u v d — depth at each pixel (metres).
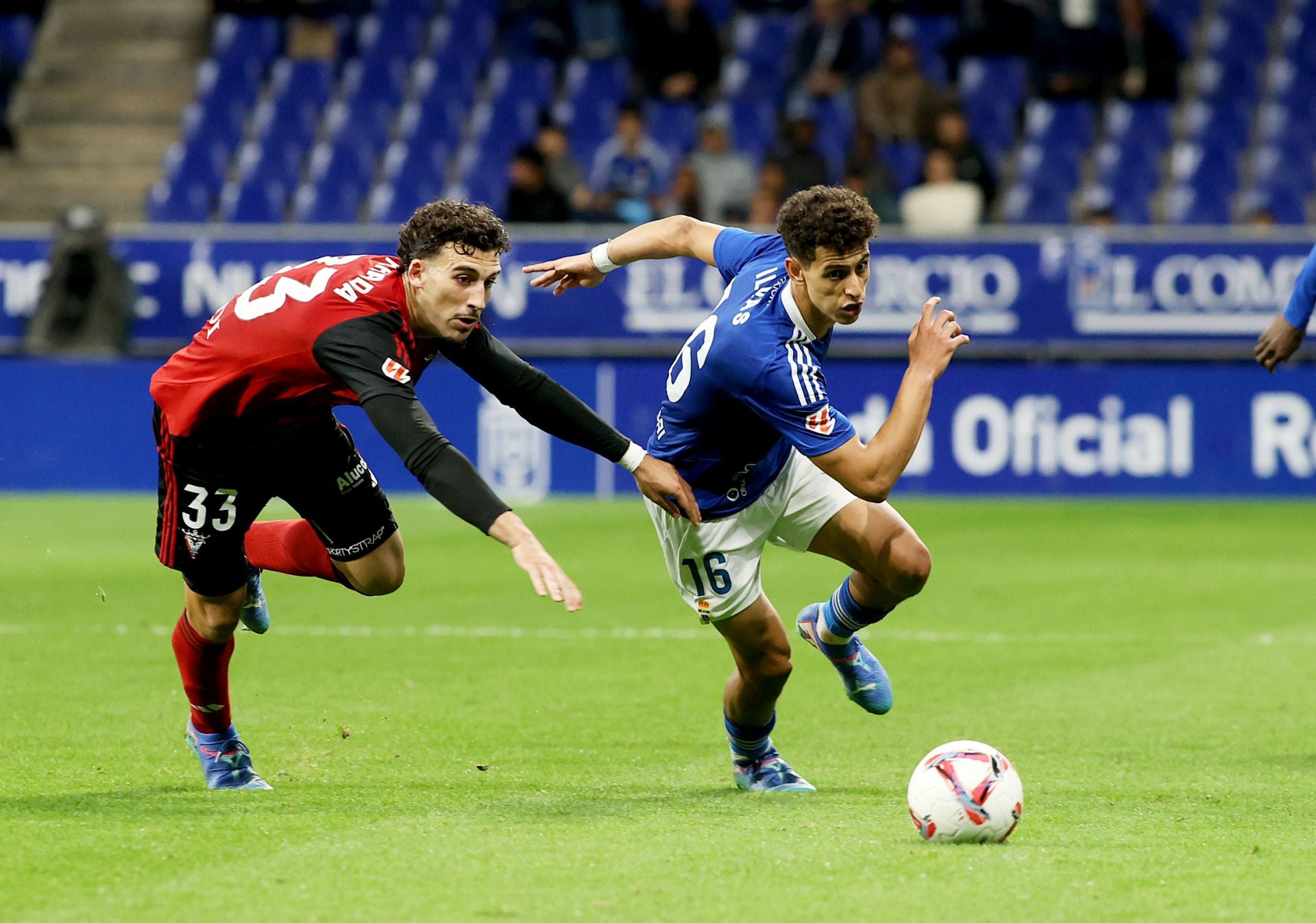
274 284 14.97
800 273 15.17
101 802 15.45
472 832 14.23
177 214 64.50
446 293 14.23
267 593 32.56
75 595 31.77
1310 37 65.38
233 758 16.38
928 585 33.81
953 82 64.19
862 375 48.50
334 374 14.30
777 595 32.50
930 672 24.48
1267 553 38.31
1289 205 60.19
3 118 68.06
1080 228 49.66
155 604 30.73
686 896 12.11
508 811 15.24
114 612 29.69
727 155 54.88
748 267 16.45
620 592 32.78
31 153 68.12
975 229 52.16
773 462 16.45
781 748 19.16
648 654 25.81
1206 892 12.27
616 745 19.00
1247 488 47.88
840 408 48.44
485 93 67.12
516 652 25.95
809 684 23.59
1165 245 47.69
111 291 50.09
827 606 17.62
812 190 14.98
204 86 67.69
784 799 16.00
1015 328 48.12
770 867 12.97
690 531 16.39
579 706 21.52
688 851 13.50
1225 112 63.00
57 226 50.34
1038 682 23.62
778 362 15.28
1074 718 20.91
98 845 13.65
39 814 14.88
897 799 16.06
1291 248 47.31
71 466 50.19
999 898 12.07
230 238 49.88
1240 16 66.50
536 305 49.19
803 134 53.88
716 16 69.88
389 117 65.94
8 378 50.12
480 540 41.41
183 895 12.12
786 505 16.61
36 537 40.97
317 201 62.91
